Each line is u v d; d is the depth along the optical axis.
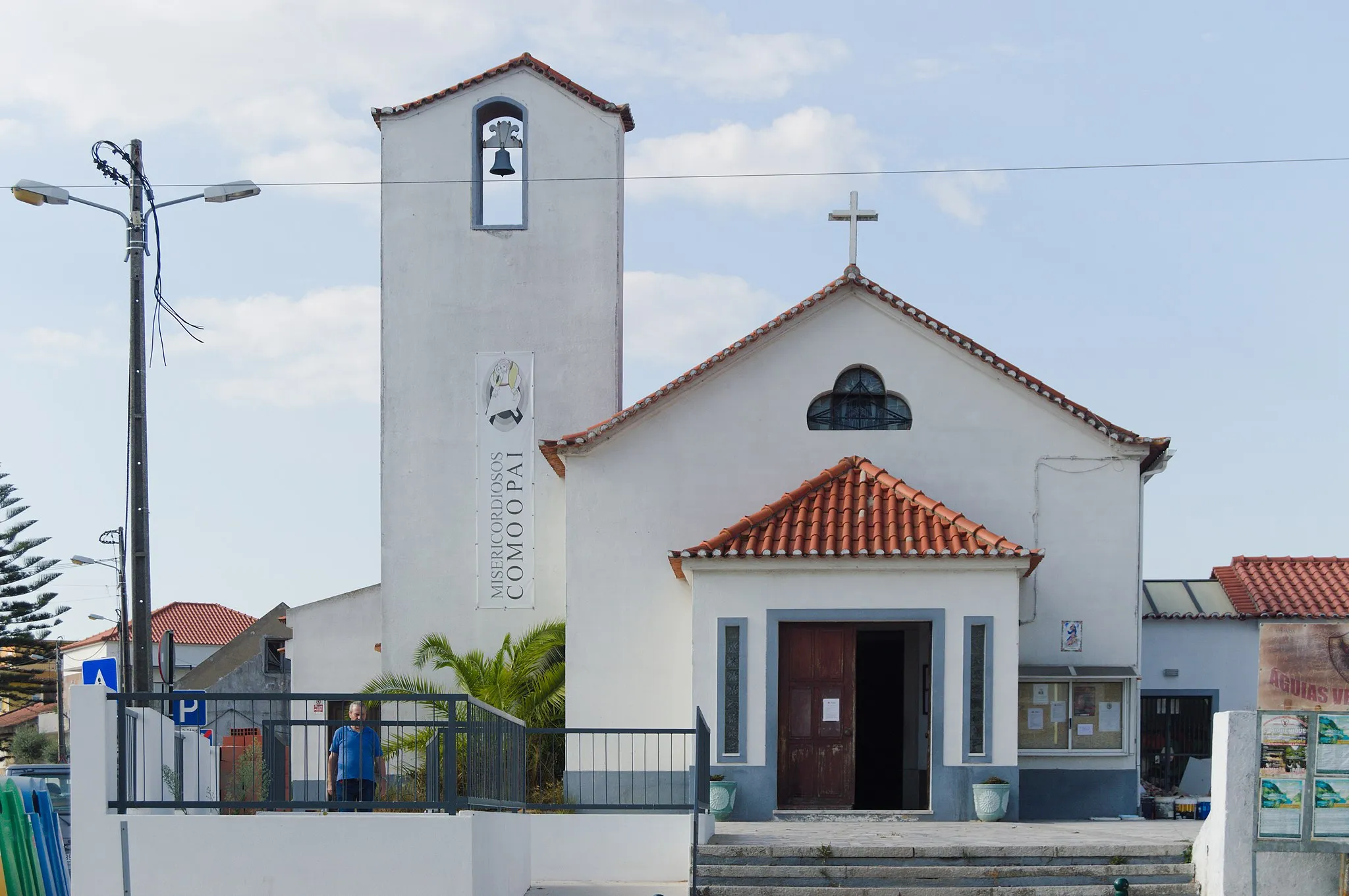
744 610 21.05
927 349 23.38
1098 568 22.86
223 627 72.31
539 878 18.64
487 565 27.28
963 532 21.39
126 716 14.09
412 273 28.16
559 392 27.78
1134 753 22.28
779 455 23.39
